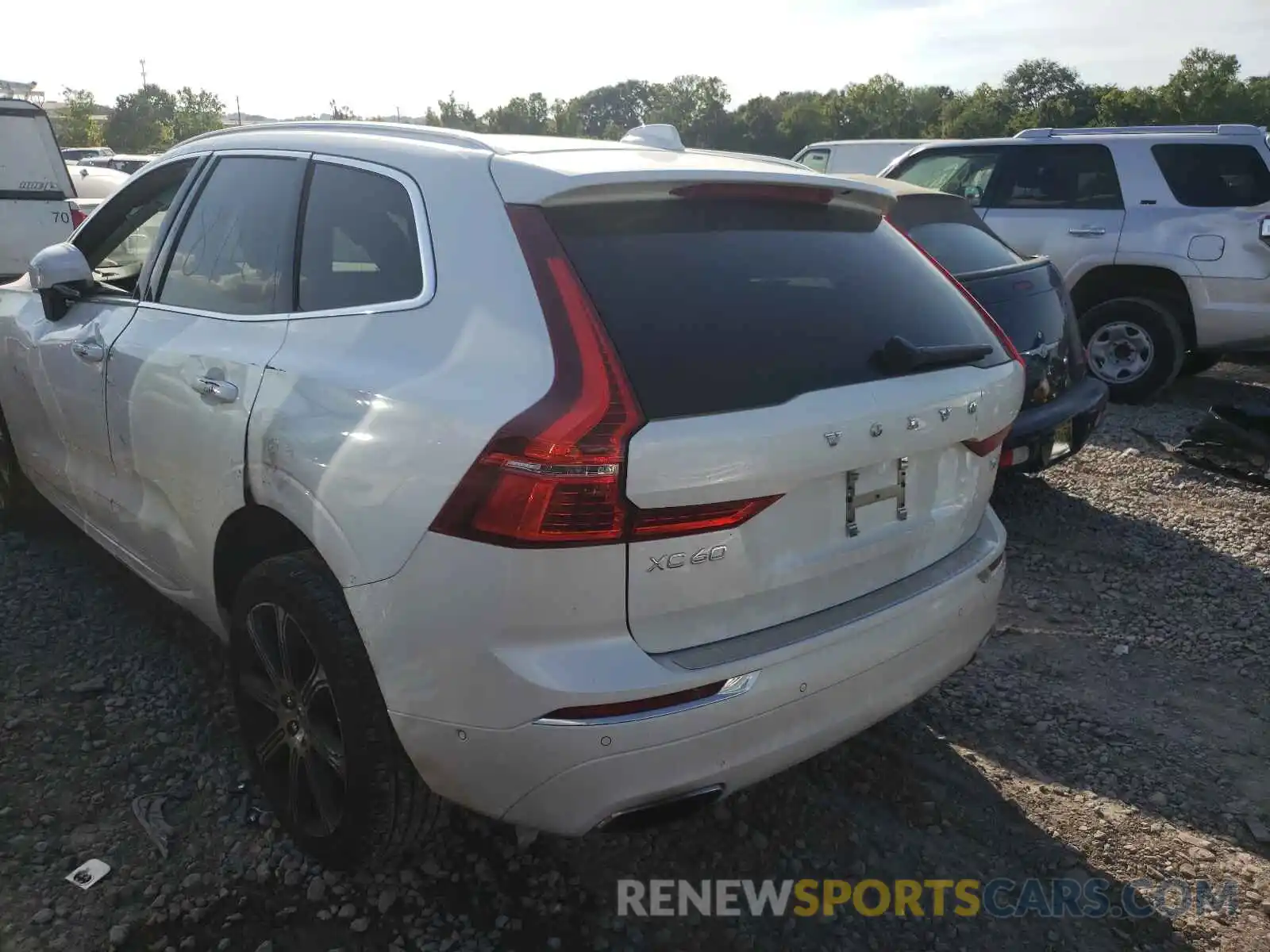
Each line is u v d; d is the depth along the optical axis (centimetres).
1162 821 299
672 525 206
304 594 238
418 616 212
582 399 202
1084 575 475
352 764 234
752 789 305
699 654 215
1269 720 355
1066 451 524
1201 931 258
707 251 242
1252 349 769
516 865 267
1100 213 796
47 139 957
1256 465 610
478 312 222
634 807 212
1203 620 431
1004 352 293
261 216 294
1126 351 796
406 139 271
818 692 230
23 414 408
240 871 258
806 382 228
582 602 202
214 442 269
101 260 380
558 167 236
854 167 1323
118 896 247
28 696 325
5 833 265
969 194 862
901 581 259
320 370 243
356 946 238
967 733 340
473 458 204
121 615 382
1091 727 346
